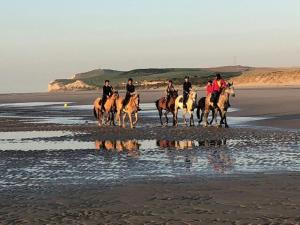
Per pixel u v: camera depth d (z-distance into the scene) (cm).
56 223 1030
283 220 1001
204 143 2391
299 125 3106
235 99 6781
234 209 1104
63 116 4844
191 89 3447
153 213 1092
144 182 1453
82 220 1049
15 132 3281
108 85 3681
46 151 2233
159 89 18850
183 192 1296
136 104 3394
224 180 1441
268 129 2950
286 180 1400
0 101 10825
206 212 1086
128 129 3256
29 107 7188
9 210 1152
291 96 6825
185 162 1802
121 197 1263
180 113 4791
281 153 1952
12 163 1892
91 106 6800
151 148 2258
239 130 2942
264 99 6394
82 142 2586
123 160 1895
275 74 17038
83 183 1467
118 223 1019
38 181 1516
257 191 1273
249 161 1772
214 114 3384
